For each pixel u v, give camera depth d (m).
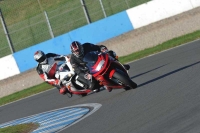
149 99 32.72
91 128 28.53
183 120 23.52
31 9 117.56
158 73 46.66
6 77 84.38
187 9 81.88
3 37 110.31
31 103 56.34
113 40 78.62
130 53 76.44
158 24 76.56
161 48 67.94
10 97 69.88
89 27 83.94
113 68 37.09
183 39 69.00
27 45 104.81
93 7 107.25
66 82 45.44
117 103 35.41
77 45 37.38
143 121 26.00
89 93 49.19
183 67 44.50
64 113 39.78
